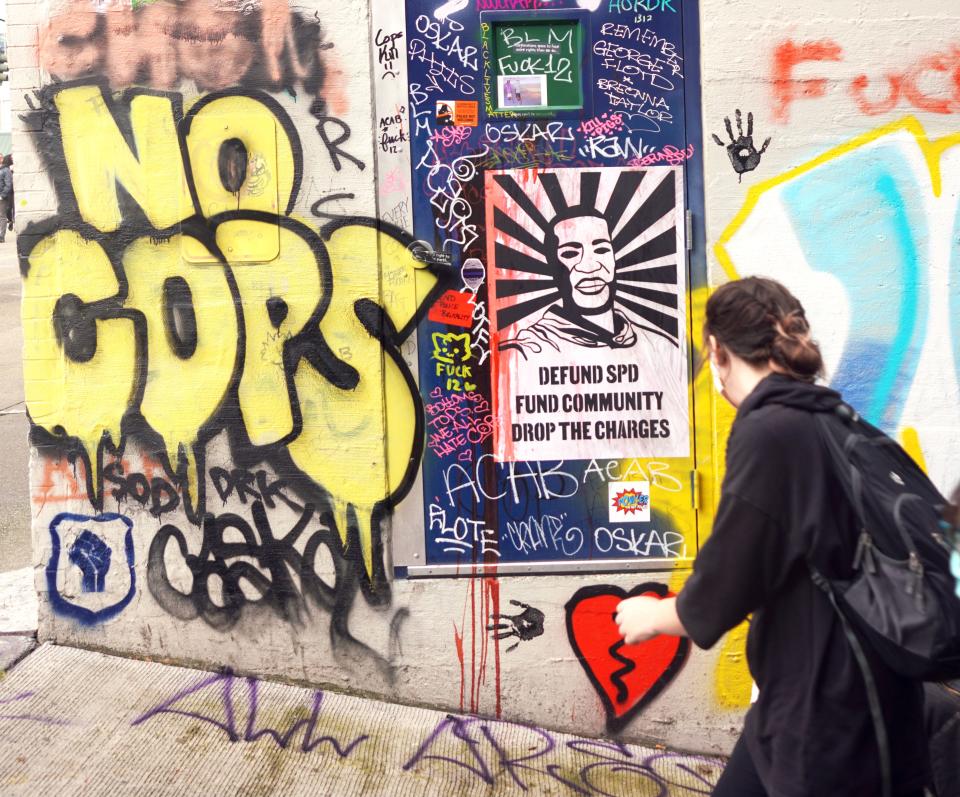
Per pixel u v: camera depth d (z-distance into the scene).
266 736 3.60
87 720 3.56
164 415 3.88
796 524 2.10
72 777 3.29
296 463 3.86
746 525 2.11
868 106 3.75
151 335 3.86
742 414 2.23
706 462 3.86
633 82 3.79
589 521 3.88
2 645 3.91
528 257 3.83
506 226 3.82
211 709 3.69
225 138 3.80
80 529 3.92
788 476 2.12
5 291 13.75
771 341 2.27
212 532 3.89
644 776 3.66
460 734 3.76
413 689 3.91
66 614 3.95
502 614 3.88
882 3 3.72
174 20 3.79
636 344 3.84
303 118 3.79
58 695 3.67
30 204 3.86
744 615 2.16
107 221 3.84
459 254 3.83
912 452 3.84
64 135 3.84
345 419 3.85
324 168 3.80
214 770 3.41
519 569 3.87
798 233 3.79
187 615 3.92
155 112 3.81
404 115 3.79
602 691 3.89
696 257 3.82
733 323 2.31
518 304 3.84
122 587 3.93
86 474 3.91
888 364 3.82
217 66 3.79
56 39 3.82
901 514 2.09
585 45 3.78
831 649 2.12
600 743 3.85
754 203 3.79
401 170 3.81
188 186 3.82
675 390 3.85
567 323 3.84
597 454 3.87
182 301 3.85
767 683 2.19
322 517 3.87
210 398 3.87
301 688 3.88
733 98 3.76
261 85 3.79
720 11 3.74
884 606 2.04
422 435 3.86
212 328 3.85
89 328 3.87
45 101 3.83
